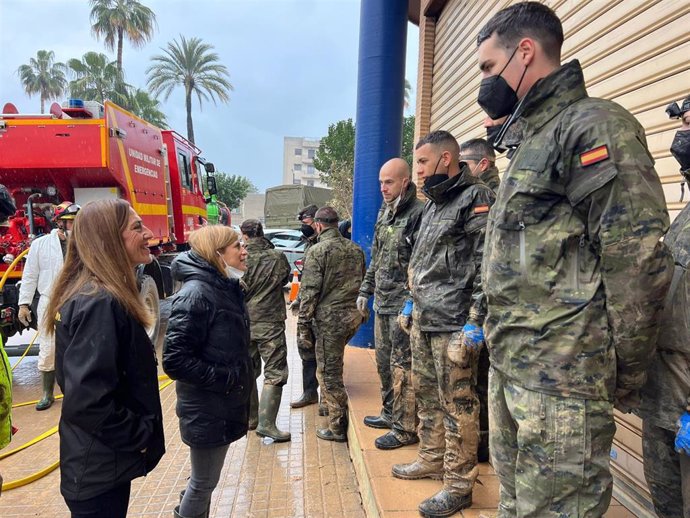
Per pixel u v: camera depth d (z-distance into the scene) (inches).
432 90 249.6
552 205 50.2
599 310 48.4
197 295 80.5
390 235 118.5
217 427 82.7
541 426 49.4
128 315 64.1
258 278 142.6
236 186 1688.0
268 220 836.0
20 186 227.3
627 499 89.0
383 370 124.6
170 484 122.5
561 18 120.0
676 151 61.0
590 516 48.7
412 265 91.8
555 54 53.4
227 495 116.2
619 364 50.1
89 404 59.1
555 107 50.7
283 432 145.9
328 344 140.6
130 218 67.2
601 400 48.8
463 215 82.5
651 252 44.4
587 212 48.6
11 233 213.5
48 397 173.8
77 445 62.2
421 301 86.7
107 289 62.8
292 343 273.4
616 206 45.1
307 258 138.6
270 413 144.9
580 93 50.9
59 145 213.3
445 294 83.4
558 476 48.8
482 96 57.0
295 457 135.6
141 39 1232.8
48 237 174.1
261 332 144.5
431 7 238.1
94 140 214.5
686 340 54.4
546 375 49.6
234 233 88.7
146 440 64.6
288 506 111.4
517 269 51.5
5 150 212.7
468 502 86.0
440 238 83.9
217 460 86.0
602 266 47.3
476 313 74.8
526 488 50.9
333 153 1014.4
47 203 225.0
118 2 1182.3
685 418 53.1
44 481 124.6
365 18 209.9
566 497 48.9
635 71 93.5
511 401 52.8
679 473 61.9
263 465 131.0
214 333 82.0
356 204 217.3
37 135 213.2
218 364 81.9
